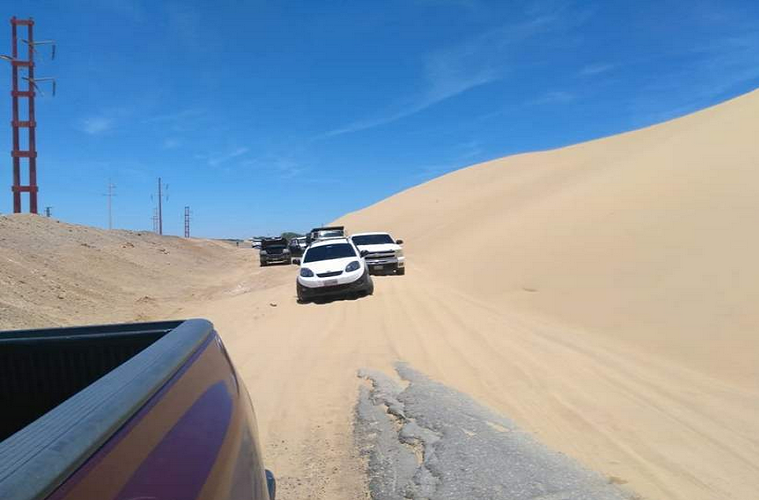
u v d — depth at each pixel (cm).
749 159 2091
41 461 136
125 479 159
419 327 1158
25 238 2356
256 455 274
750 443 546
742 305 1041
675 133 3994
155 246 4125
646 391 709
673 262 1405
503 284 1714
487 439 552
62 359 302
